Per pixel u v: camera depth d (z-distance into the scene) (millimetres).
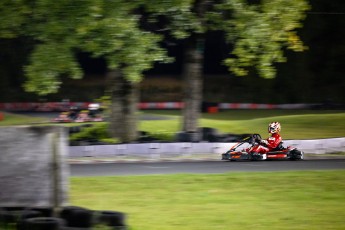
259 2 47344
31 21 34781
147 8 37781
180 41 109375
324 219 25125
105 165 44656
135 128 55906
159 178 35312
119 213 20938
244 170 40188
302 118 71188
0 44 113000
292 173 37344
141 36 34312
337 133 63875
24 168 20578
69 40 32812
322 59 116500
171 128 64688
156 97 120500
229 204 28406
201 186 33031
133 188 32438
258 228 23328
